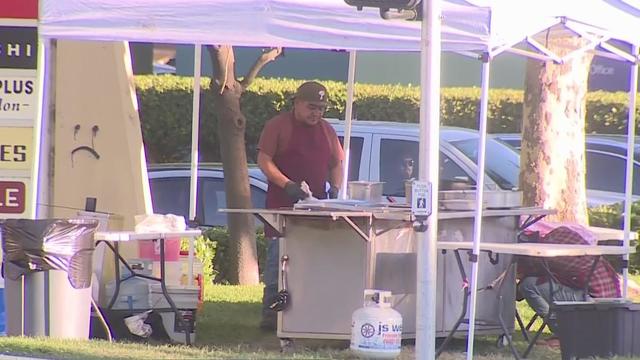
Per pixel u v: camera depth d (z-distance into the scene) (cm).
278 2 3091
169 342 3519
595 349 3166
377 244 3309
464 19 2891
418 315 2802
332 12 3089
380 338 3072
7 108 3600
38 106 3341
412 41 3059
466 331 3441
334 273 3322
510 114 7531
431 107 2778
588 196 6600
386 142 5262
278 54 5138
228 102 4953
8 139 3594
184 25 3125
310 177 3706
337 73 7569
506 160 5728
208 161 7344
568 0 3231
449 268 3412
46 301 3216
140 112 7319
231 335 3712
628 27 3509
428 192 2773
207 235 5153
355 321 3105
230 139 4988
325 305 3328
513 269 3516
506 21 2931
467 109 7569
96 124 4091
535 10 3052
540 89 4847
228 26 3112
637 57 3684
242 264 5075
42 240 3194
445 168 5397
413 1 2728
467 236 3453
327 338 3331
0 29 3591
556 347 3531
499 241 3497
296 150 3694
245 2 3097
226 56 4878
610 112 7606
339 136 5309
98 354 2983
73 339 3219
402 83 7519
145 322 3519
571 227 3606
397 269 3350
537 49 3438
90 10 3148
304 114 3688
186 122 7338
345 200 3438
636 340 3212
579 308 3156
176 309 3491
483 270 3456
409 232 3372
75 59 4088
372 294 3133
